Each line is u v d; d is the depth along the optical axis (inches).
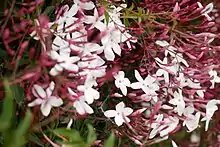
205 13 19.6
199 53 18.7
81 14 16.9
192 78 18.6
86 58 16.0
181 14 18.8
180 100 18.2
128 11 18.2
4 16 16.6
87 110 15.9
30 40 16.5
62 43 15.8
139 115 17.7
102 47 17.1
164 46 18.4
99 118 17.7
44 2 17.3
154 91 18.2
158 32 18.5
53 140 16.5
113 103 19.1
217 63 19.5
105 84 18.8
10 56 16.6
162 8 19.0
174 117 18.2
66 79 15.4
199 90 18.7
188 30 20.4
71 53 15.9
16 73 16.3
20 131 13.1
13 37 16.2
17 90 15.9
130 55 19.0
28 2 16.7
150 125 17.1
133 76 19.7
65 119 16.8
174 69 18.4
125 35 17.7
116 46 17.5
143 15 18.2
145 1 18.8
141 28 17.8
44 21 15.2
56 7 16.9
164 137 17.7
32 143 16.9
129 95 18.3
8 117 13.0
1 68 16.6
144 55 18.4
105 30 16.6
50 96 15.1
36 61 15.6
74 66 15.3
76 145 14.2
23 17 16.2
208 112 18.7
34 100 15.2
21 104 16.1
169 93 18.4
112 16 17.8
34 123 15.7
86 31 16.5
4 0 16.6
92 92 16.0
